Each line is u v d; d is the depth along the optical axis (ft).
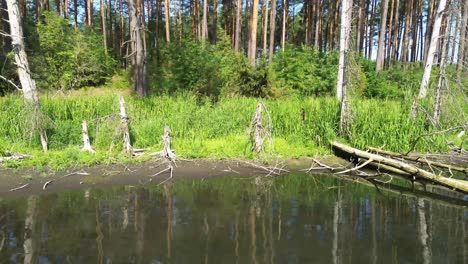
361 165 28.25
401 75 75.46
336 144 33.06
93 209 20.15
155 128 34.12
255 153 31.89
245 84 54.13
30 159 27.84
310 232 17.51
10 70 52.75
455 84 36.40
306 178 27.37
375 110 37.01
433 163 27.94
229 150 32.04
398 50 129.49
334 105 37.78
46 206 20.49
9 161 26.99
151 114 37.99
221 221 18.69
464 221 19.17
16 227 17.62
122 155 29.76
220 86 53.26
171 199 22.03
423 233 17.52
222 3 123.13
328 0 116.88
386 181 26.66
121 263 14.40
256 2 70.79
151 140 33.24
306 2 115.96
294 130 36.45
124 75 73.56
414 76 71.20
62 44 64.80
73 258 14.70
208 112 38.86
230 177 27.12
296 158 32.50
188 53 57.00
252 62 69.00
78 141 32.22
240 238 16.69
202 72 54.24
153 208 20.43
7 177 25.04
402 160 30.07
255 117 32.04
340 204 21.63
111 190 23.54
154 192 23.35
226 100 42.65
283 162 31.12
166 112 38.65
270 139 32.19
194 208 20.52
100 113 36.52
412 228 18.13
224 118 37.58
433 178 24.76
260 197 22.72
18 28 28.45
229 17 114.52
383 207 21.22
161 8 117.29
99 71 69.77
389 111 36.73
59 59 63.21
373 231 17.72
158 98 42.01
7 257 14.71
